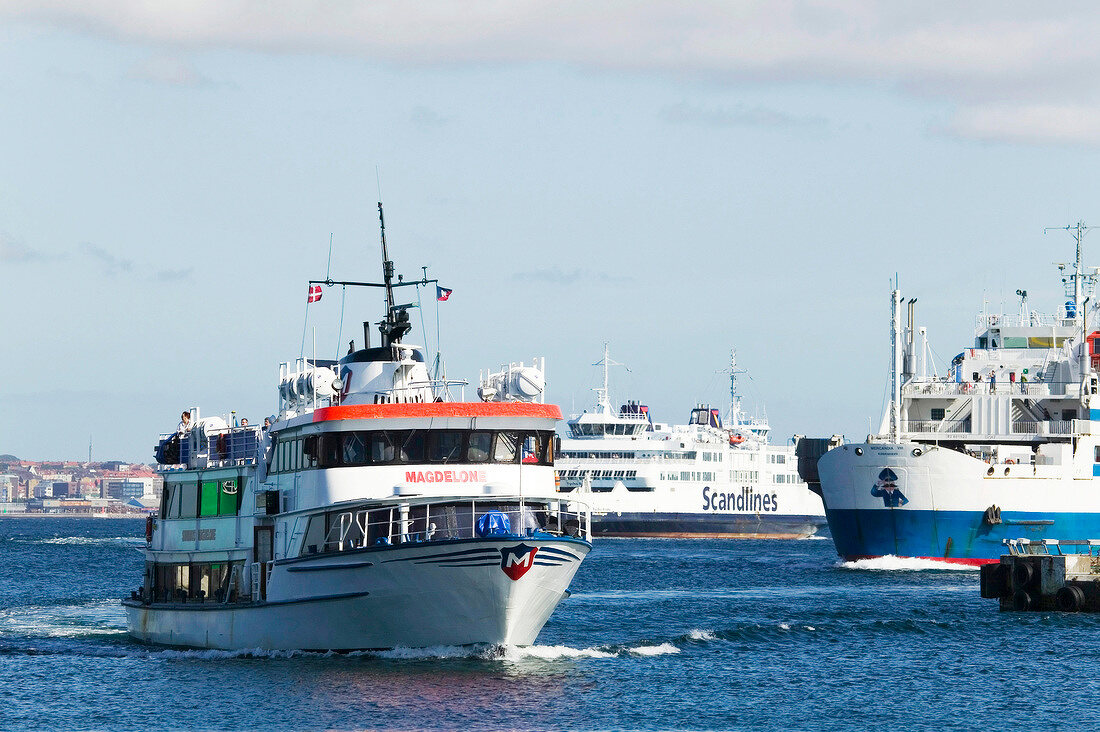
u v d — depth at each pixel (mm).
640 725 186125
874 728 189625
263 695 194625
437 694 194250
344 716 184000
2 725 184375
